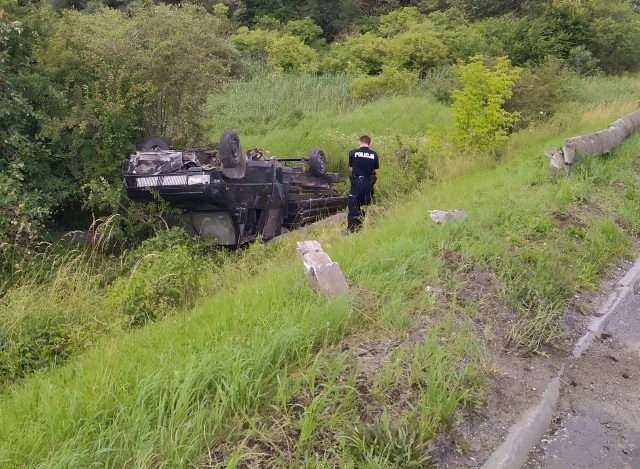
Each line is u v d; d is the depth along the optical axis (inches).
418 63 1087.6
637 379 198.2
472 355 187.9
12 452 135.2
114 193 372.8
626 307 243.3
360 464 137.7
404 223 305.1
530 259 252.2
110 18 456.1
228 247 389.7
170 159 364.5
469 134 506.6
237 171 382.9
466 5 1286.9
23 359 218.1
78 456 130.7
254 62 1172.5
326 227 416.2
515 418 169.0
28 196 348.5
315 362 164.4
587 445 166.6
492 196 335.6
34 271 307.0
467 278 236.2
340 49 1189.1
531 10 1132.5
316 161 494.0
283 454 140.2
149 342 194.1
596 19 1067.3
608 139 415.2
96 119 393.7
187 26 454.0
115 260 353.4
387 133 681.0
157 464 133.1
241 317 197.8
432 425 151.3
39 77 380.8
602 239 282.8
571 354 206.5
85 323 241.4
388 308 203.8
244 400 153.8
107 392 155.6
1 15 355.6
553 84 630.5
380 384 163.6
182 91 451.8
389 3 1573.6
